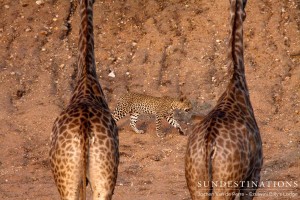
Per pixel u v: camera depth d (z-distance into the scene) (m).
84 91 25.89
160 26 46.56
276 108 40.16
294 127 38.34
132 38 46.06
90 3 27.55
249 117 24.80
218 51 44.75
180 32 46.16
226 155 22.89
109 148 23.81
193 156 23.17
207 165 22.72
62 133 23.77
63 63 44.22
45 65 44.06
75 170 23.41
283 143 36.56
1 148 35.97
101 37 46.09
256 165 24.58
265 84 42.03
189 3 48.34
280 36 45.38
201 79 42.69
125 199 30.19
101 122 24.11
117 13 47.75
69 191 23.55
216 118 23.73
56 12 48.09
